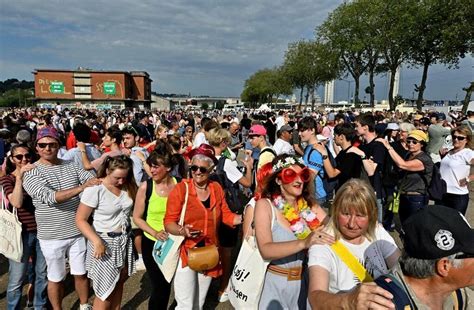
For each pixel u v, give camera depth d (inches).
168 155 141.9
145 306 165.0
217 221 134.1
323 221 104.4
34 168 139.3
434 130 337.1
